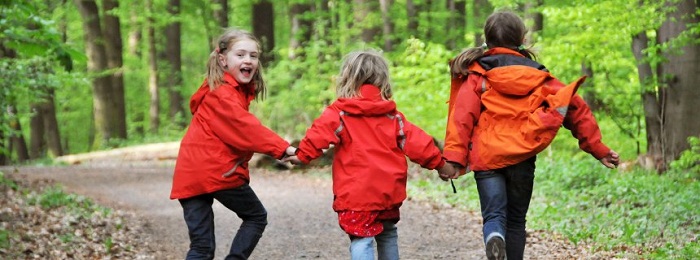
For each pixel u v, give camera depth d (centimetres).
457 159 475
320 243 825
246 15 3158
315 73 2086
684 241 728
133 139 2780
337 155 477
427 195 1221
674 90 1324
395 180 469
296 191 1359
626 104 1552
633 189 1092
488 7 2622
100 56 2659
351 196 464
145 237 891
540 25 1781
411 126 479
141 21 3039
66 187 1355
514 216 490
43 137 2858
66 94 3256
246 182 486
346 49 2116
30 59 1123
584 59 1433
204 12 2878
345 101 470
